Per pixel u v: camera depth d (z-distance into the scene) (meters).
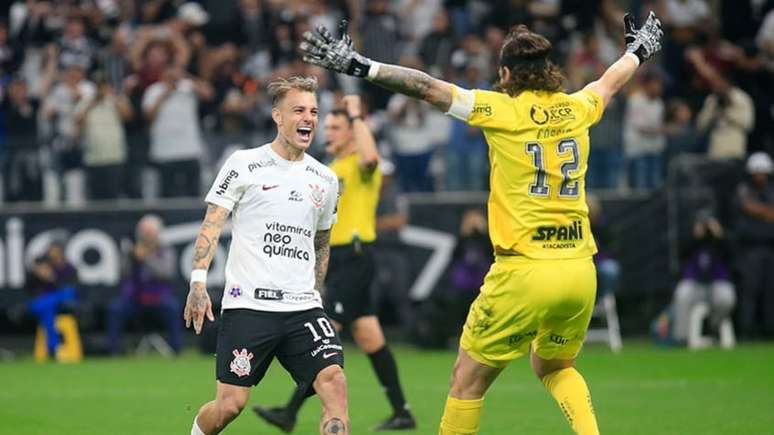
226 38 61.78
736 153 58.03
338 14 63.44
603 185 56.94
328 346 21.38
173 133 54.56
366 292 30.48
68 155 54.44
